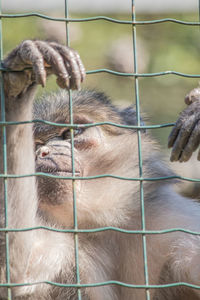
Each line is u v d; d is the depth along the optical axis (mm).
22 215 13648
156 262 16438
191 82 28109
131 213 16641
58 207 16141
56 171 16188
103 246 16625
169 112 27703
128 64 27969
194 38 28703
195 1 27234
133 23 13148
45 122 12594
